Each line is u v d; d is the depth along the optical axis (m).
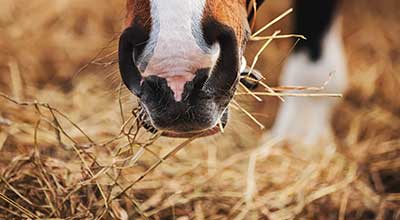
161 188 3.26
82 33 5.33
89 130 3.62
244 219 3.21
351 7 5.63
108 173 2.98
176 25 2.15
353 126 4.23
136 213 3.08
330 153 3.73
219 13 2.21
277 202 3.33
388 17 5.59
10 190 2.96
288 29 5.22
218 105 2.23
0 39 5.04
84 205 2.94
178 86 2.14
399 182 3.72
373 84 4.74
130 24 2.21
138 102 2.55
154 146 3.47
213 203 3.26
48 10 5.41
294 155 3.69
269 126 4.34
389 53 5.16
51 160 3.06
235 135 3.88
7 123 3.30
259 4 2.95
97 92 4.26
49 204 2.86
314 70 4.09
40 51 5.03
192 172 3.40
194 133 2.47
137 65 2.18
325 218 3.36
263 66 4.81
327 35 4.14
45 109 3.73
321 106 4.10
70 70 4.83
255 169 3.54
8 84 4.38
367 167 3.74
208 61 2.15
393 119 4.35
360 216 3.42
